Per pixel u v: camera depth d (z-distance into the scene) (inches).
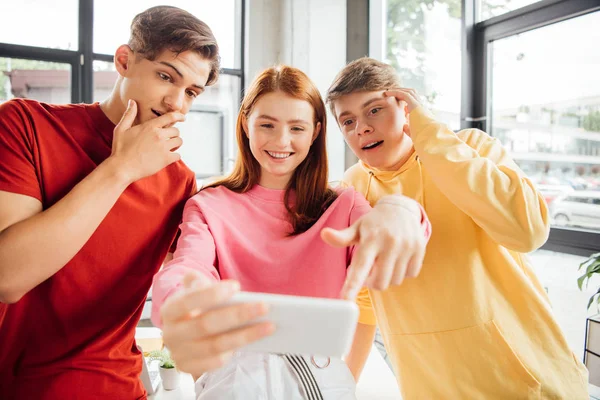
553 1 73.3
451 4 91.3
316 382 27.7
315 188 36.5
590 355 55.4
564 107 73.7
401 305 34.2
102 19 114.3
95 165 33.8
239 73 127.3
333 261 32.7
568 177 73.6
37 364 32.1
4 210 28.8
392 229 20.1
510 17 81.3
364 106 34.9
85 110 35.3
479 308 31.9
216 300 14.9
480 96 88.7
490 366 31.4
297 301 15.7
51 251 27.0
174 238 38.9
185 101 34.1
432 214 34.7
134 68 32.7
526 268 35.6
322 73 110.4
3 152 29.9
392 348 35.5
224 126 127.9
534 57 78.5
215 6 125.4
